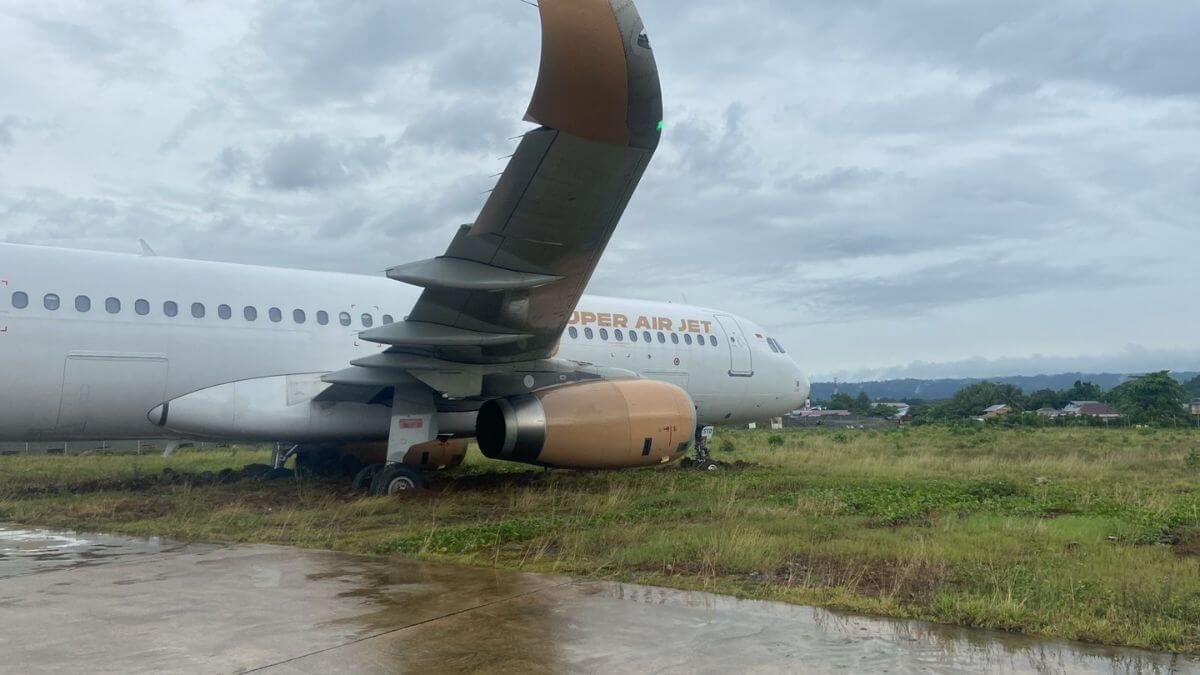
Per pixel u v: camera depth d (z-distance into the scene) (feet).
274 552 24.54
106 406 36.01
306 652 14.37
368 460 48.21
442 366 36.58
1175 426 167.53
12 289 34.35
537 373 39.24
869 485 41.70
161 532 28.04
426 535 26.61
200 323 37.63
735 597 18.67
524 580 20.44
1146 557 22.88
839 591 19.01
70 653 14.26
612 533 26.63
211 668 13.50
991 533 26.78
